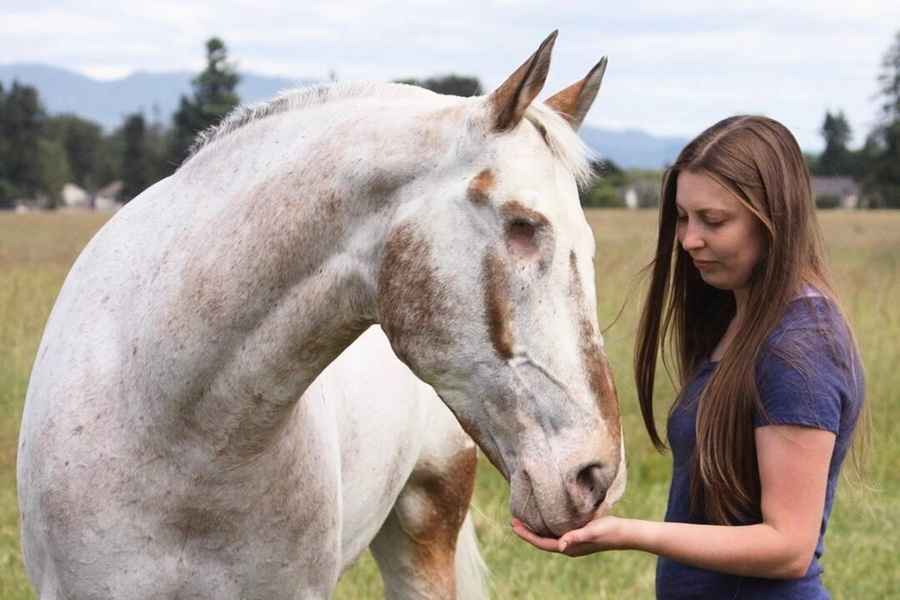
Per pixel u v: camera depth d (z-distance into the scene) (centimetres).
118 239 295
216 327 265
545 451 234
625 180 6309
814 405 244
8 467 694
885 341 933
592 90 265
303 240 260
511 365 237
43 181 7206
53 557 281
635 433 755
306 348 265
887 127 5047
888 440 753
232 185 275
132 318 277
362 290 258
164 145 7275
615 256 1691
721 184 254
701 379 276
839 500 661
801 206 256
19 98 7219
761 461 250
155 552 274
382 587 533
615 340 947
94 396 276
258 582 287
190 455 269
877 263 2078
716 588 266
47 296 1178
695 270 284
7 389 808
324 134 265
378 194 252
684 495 274
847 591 532
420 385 387
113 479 271
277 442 275
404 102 263
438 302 242
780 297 253
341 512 318
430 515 409
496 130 240
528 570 550
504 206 235
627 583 541
